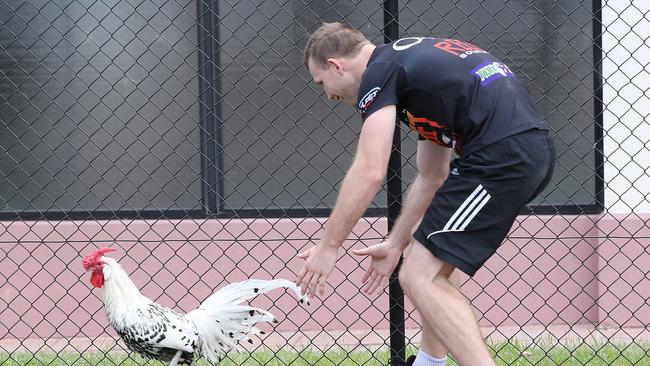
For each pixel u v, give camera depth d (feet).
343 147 87.61
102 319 86.28
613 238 82.07
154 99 87.30
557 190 88.12
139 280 86.28
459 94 46.09
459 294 47.65
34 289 86.28
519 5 86.38
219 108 87.35
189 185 83.51
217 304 57.72
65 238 84.17
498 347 76.43
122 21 86.58
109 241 79.61
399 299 59.26
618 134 85.87
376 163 45.65
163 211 86.63
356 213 46.16
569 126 87.51
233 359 71.77
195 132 87.56
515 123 46.01
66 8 86.33
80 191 87.86
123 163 87.76
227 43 86.74
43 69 86.84
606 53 78.69
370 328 86.33
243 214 87.40
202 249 81.30
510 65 87.25
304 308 86.22
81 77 87.10
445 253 46.37
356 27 85.97
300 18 86.22
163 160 87.25
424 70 46.34
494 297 87.35
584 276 87.30
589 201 88.07
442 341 47.19
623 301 85.87
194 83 87.20
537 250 87.20
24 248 84.64
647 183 85.97
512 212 46.21
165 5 86.43
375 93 46.32
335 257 47.34
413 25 85.71
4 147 87.35
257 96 87.25
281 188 87.92
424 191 53.83
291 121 87.56
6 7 86.17
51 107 87.20
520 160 45.60
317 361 69.31
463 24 84.58
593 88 86.53
